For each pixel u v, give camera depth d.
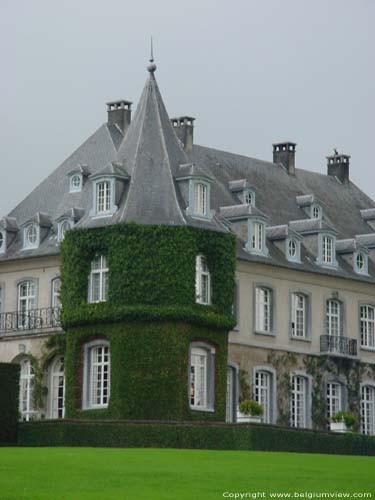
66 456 61.56
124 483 51.09
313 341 98.75
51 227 96.50
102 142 99.62
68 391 86.19
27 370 94.31
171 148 88.50
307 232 101.00
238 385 92.50
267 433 79.00
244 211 95.44
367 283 103.69
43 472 53.69
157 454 65.19
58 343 91.75
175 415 83.06
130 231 84.75
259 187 104.81
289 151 110.44
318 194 110.75
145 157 87.56
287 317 97.06
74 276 86.75
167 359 83.62
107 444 78.31
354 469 59.28
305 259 99.62
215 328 86.62
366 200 116.12
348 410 100.75
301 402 97.81
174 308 83.88
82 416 85.25
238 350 92.94
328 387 99.75
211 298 87.00
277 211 103.69
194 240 85.44
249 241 95.06
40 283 95.06
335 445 84.19
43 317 93.94
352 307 102.38
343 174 116.00
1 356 95.06
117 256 84.88
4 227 97.94
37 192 101.00
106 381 85.50
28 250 95.88
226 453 67.81
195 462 60.78
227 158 104.94
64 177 99.81
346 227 109.38
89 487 49.69
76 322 86.06
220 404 86.38
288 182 108.88
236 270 93.56
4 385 79.69
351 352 101.12
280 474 55.72
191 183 86.62
